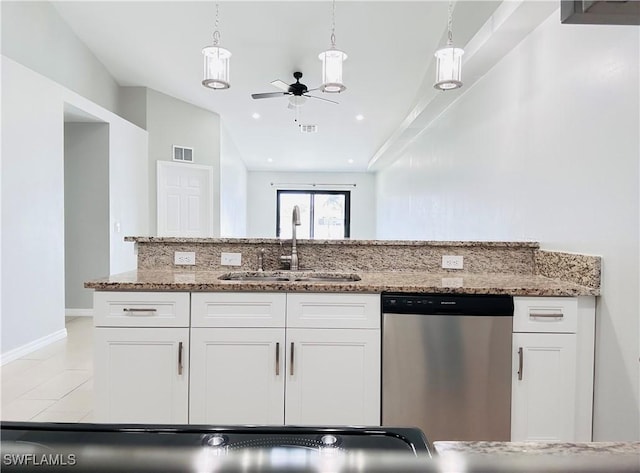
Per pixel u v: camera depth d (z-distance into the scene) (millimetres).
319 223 10297
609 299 1710
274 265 2410
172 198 5930
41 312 3549
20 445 583
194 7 3924
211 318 1832
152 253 2400
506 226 2736
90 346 3574
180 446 591
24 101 3357
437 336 1796
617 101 1668
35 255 3482
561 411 1790
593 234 1814
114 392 1836
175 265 2402
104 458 547
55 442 600
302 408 1843
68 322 4430
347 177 10227
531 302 1790
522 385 1790
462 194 3703
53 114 3717
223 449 582
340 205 10297
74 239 4730
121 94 5641
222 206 6625
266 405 1843
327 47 4395
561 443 573
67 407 2363
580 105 1913
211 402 1842
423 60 4539
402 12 3762
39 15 3926
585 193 1871
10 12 3559
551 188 2166
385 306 1807
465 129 3611
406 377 1808
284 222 10266
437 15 3750
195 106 6121
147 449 573
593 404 1794
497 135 2893
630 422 1603
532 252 2326
